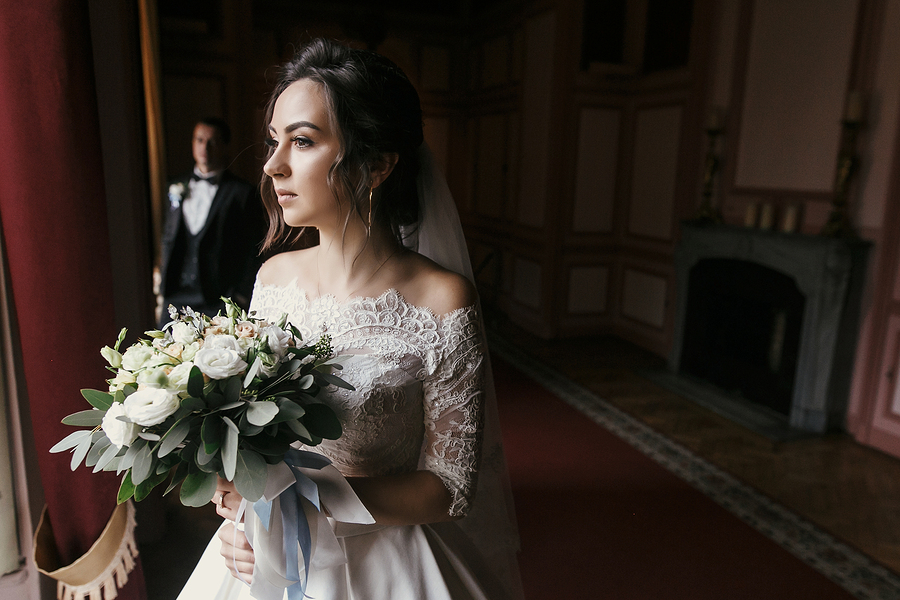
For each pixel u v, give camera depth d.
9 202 1.38
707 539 2.80
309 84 1.01
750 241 4.46
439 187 1.30
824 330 3.97
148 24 3.23
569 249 6.21
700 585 2.47
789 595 2.42
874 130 3.87
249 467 0.84
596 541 2.76
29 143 1.37
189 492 0.84
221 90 4.66
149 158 3.35
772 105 4.56
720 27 4.99
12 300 1.53
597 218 6.26
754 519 2.98
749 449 3.79
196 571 1.26
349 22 7.12
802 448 3.83
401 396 1.07
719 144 5.07
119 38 2.14
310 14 7.10
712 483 3.34
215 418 0.84
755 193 4.74
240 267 3.43
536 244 6.46
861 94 3.80
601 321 6.50
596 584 2.46
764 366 4.53
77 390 1.49
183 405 0.82
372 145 1.04
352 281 1.12
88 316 1.49
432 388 1.08
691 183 5.33
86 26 1.46
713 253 4.83
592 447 3.75
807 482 3.38
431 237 1.32
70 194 1.43
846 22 3.97
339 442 1.08
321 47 1.05
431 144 8.06
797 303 4.18
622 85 6.03
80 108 1.43
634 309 6.18
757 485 3.33
